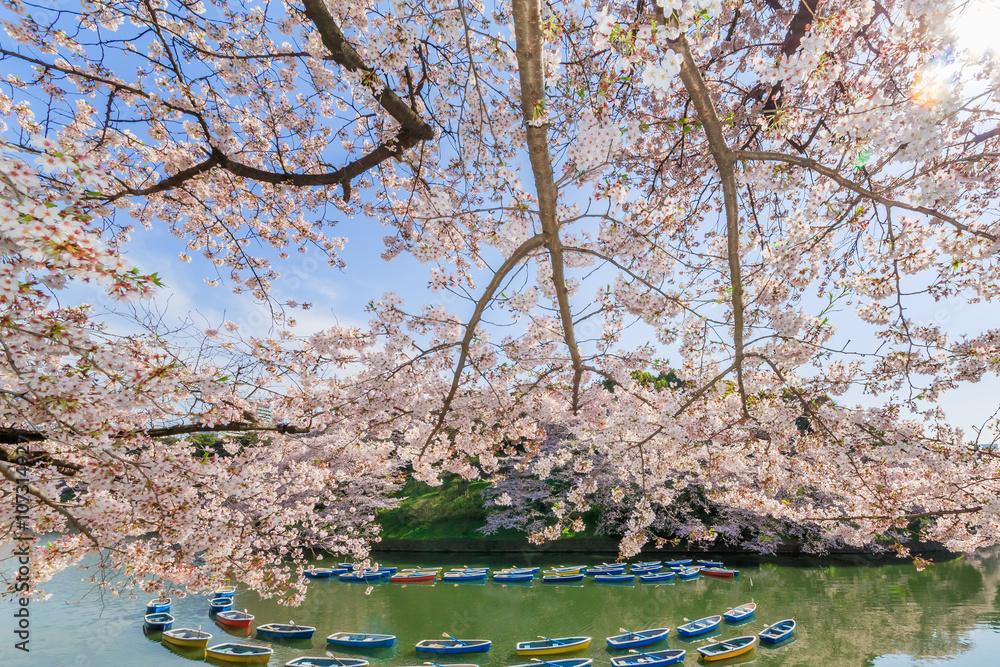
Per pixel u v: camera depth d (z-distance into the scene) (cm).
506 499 1952
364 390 617
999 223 485
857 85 509
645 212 484
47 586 1501
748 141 612
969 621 1270
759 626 1272
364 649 1136
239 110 681
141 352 362
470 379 625
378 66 461
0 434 424
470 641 1152
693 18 291
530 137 351
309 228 802
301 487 819
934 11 330
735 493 901
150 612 1341
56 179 261
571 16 484
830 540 1980
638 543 669
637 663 1019
